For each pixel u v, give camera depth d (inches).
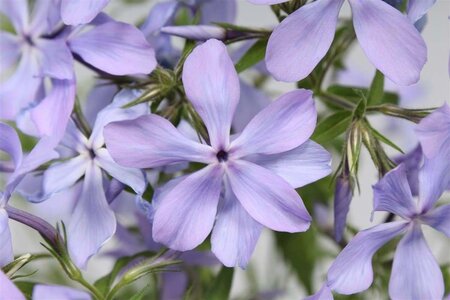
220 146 7.4
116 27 7.6
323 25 7.4
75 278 7.8
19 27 8.4
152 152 7.3
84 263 7.7
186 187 7.4
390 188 7.4
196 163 8.2
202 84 7.3
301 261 9.1
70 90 7.7
